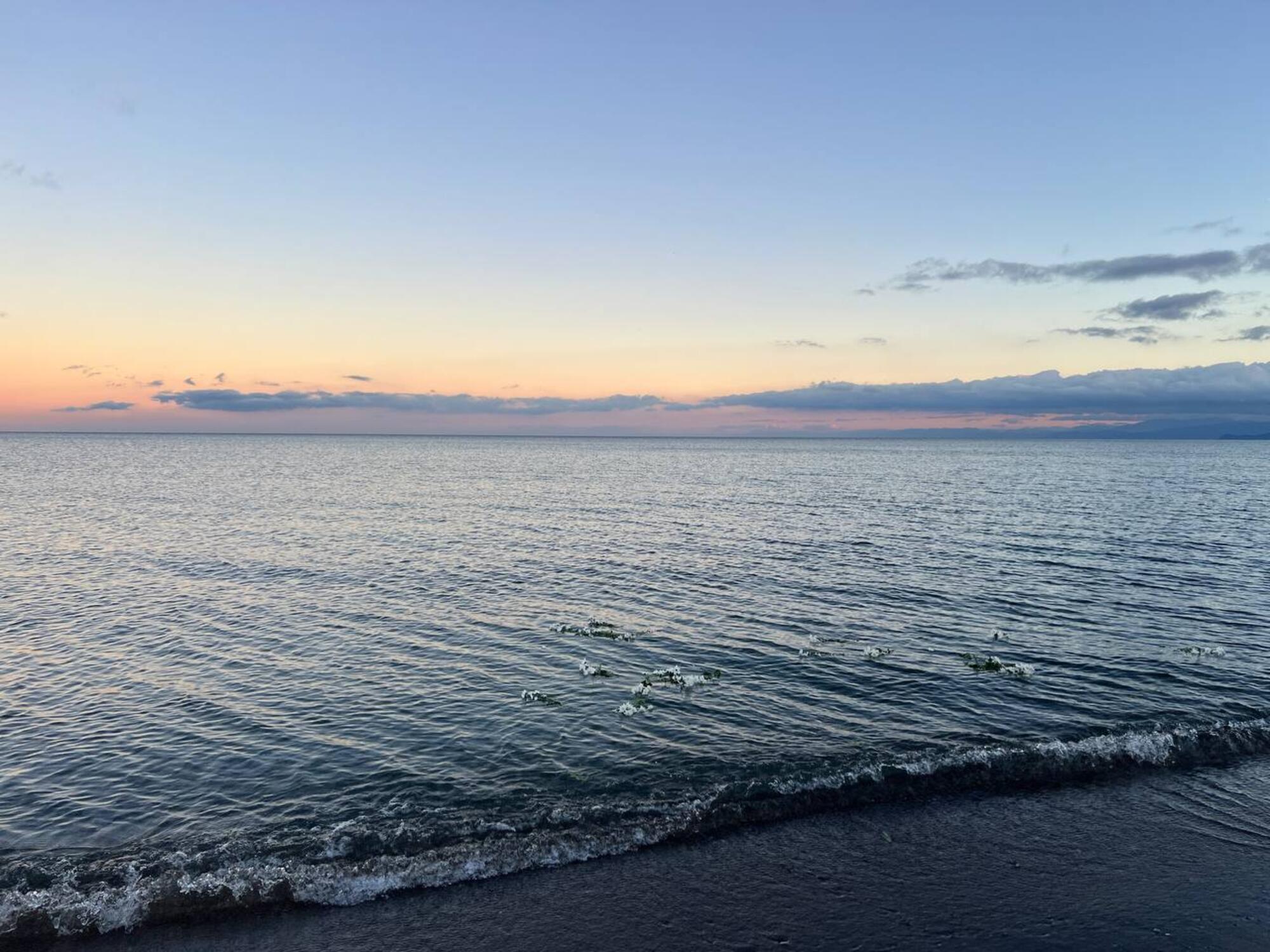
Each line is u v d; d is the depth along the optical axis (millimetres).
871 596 33562
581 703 21266
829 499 77688
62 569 39031
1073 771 17312
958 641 26797
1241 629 28188
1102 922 12312
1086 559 42031
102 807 15617
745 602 32531
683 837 14703
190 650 25938
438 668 24219
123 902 12680
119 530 52844
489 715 20422
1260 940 11930
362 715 20438
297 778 16875
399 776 16969
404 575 38000
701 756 17844
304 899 12883
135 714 20484
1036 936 11961
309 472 123125
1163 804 15961
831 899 12836
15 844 14273
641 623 29312
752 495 82625
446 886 13250
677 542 48406
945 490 89125
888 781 16719
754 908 12602
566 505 71875
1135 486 95312
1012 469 142750
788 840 14609
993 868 13727
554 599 33156
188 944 11875
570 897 12906
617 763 17516
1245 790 16594
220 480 102250
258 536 50812
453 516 62375
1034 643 26484
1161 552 43844
